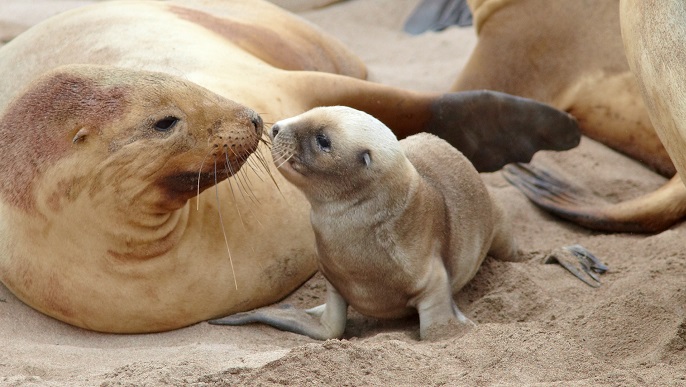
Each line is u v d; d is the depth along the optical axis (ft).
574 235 96.89
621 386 55.67
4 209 69.67
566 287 79.87
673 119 60.39
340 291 73.72
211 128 66.74
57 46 96.07
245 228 76.64
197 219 73.87
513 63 115.85
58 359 64.49
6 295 73.36
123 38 93.45
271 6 113.50
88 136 65.51
